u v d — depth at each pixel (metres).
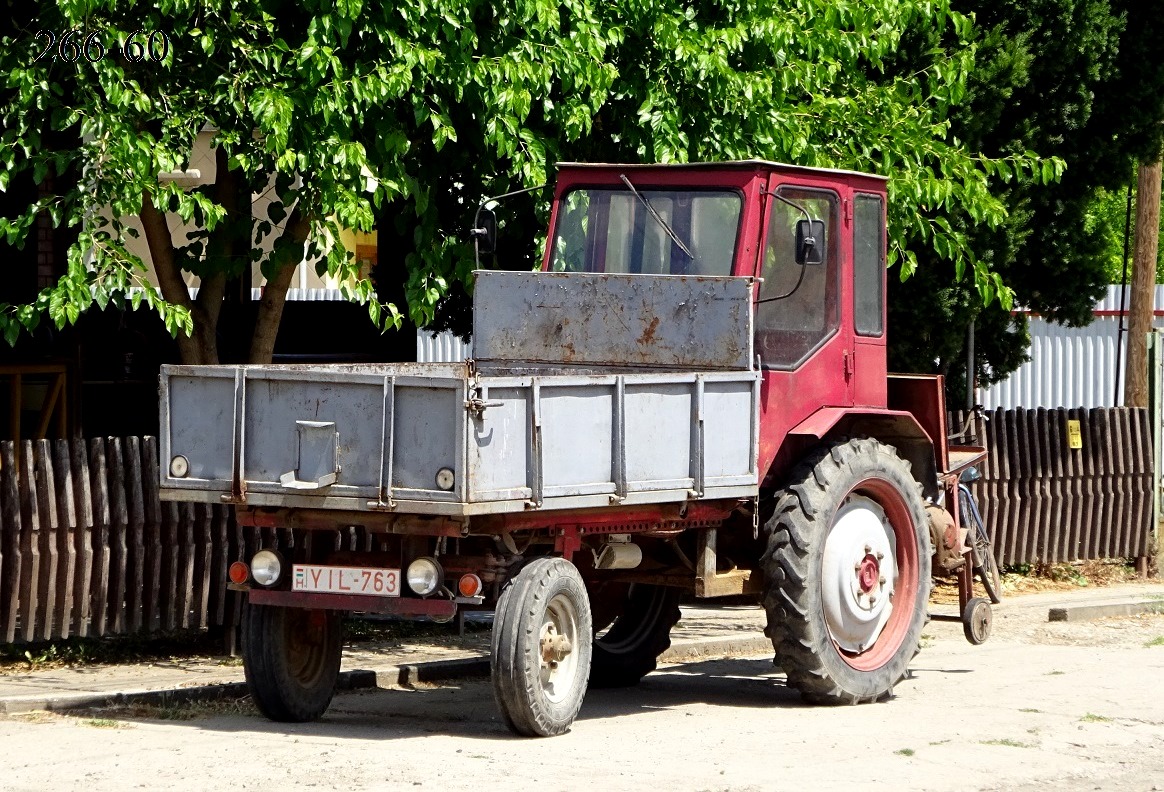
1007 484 19.94
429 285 14.07
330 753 9.48
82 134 12.79
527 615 10.01
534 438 9.66
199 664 13.34
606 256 12.23
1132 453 21.36
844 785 8.83
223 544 13.80
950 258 17.05
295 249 14.27
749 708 11.78
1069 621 16.66
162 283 14.55
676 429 10.55
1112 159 19.31
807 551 11.39
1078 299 19.78
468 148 14.55
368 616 15.64
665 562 11.83
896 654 12.12
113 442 13.19
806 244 10.87
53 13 12.61
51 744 9.81
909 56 17.39
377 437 9.59
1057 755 9.85
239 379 9.99
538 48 13.70
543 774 8.95
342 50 13.38
